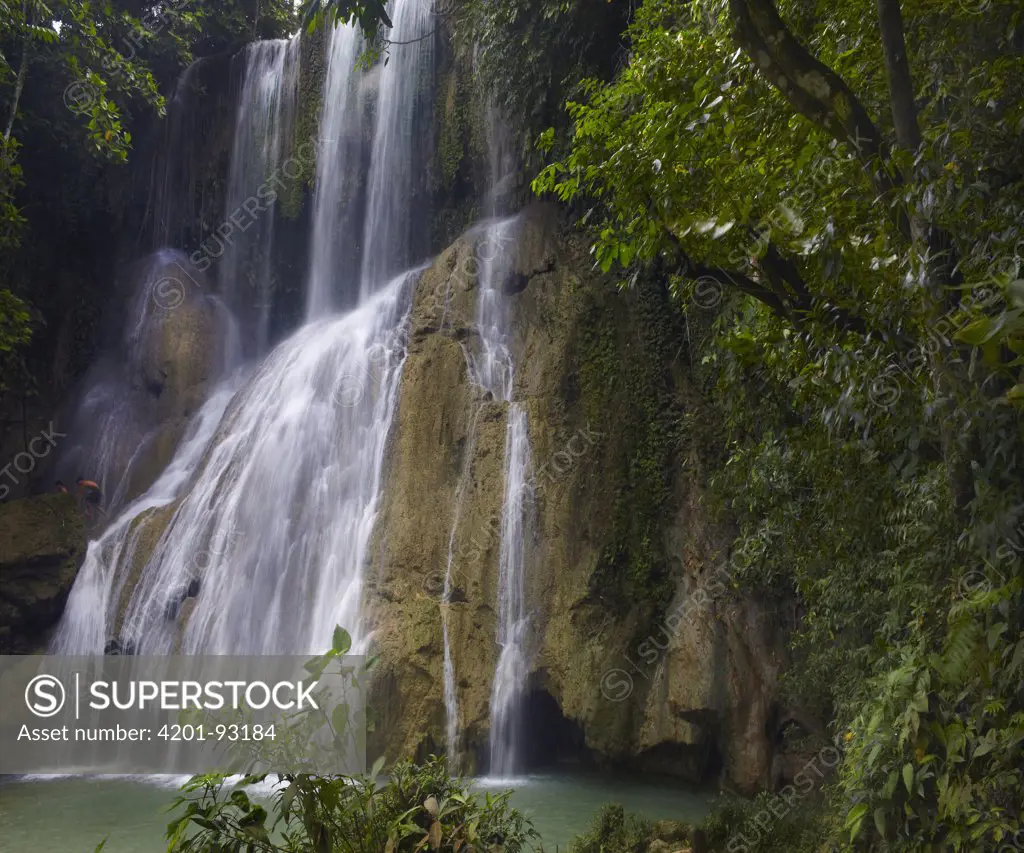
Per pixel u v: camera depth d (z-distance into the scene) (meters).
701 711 13.56
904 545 6.56
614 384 15.84
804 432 7.21
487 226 19.33
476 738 14.17
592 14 16.41
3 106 22.69
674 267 6.61
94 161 25.42
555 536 15.14
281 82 25.47
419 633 14.32
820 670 10.98
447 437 16.41
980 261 4.57
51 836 11.47
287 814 4.59
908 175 4.58
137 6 25.62
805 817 9.47
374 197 23.30
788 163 6.32
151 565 18.47
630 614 14.70
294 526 17.36
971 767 5.28
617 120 7.82
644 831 9.94
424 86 22.59
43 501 19.94
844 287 5.39
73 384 25.44
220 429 20.36
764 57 5.17
